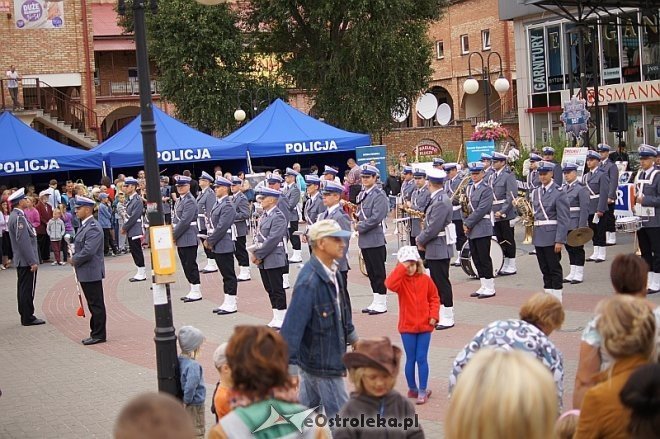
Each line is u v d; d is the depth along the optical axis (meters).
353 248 24.55
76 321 16.92
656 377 3.99
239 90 43.31
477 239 16.44
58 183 36.03
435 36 56.84
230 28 44.16
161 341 8.86
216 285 20.27
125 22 45.66
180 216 18.06
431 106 47.38
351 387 9.45
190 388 8.12
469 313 15.18
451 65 55.91
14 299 20.31
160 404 3.45
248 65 45.28
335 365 7.29
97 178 35.88
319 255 7.32
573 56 37.94
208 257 22.44
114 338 15.09
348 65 42.09
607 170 19.66
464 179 20.31
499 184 18.66
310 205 19.17
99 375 12.53
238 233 20.45
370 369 5.60
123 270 24.19
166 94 44.50
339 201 15.42
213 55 43.84
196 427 8.21
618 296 5.32
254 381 4.72
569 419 5.26
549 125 39.97
